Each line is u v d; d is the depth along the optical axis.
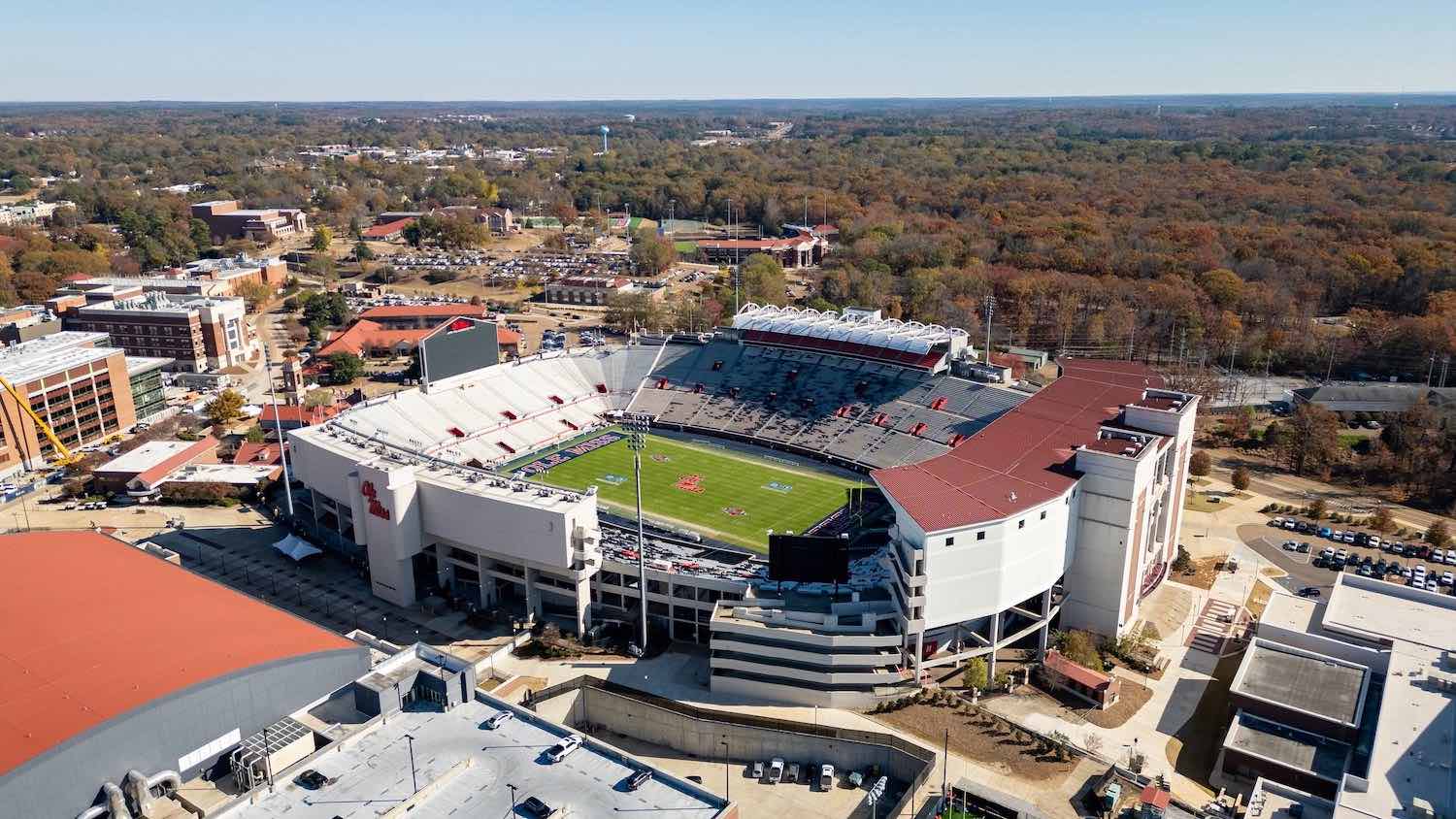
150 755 87.25
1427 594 136.75
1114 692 123.38
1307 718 111.50
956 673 130.50
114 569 118.56
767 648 123.00
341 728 95.62
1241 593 152.88
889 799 108.25
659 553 151.75
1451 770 98.25
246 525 181.12
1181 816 100.31
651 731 120.69
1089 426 150.50
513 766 90.19
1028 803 103.50
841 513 177.62
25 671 92.62
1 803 77.31
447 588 153.25
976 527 120.06
